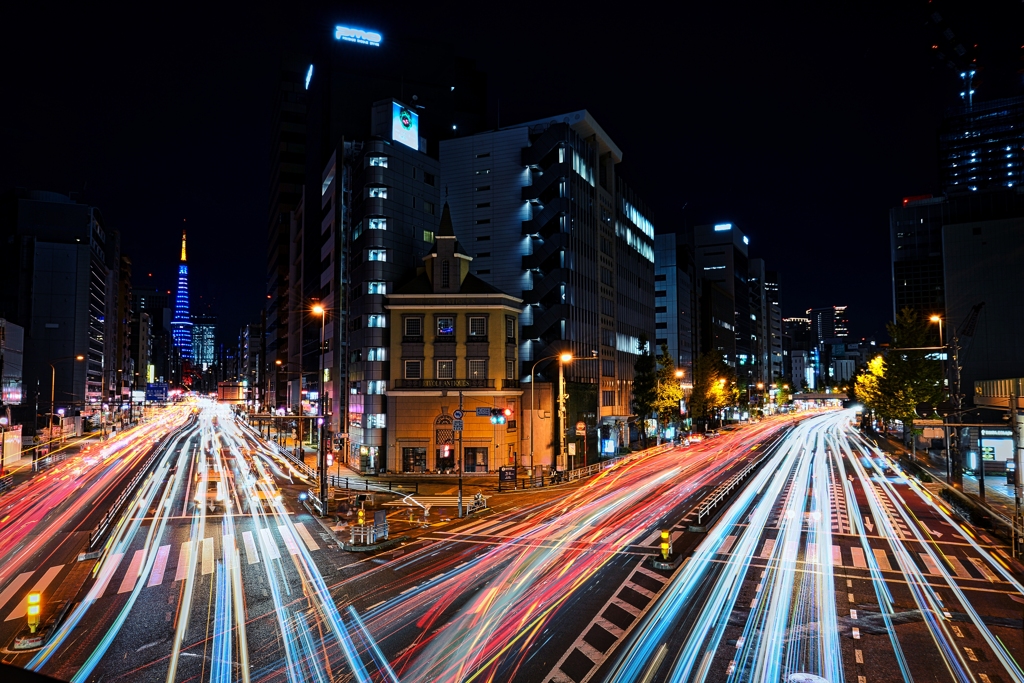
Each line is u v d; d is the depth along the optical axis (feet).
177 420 533.55
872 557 81.30
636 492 142.00
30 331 340.39
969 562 79.05
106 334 438.40
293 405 347.56
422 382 186.80
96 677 46.93
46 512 116.67
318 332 280.10
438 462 184.14
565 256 219.61
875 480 158.71
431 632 55.42
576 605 62.34
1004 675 46.98
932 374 208.85
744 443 287.89
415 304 189.67
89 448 258.37
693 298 436.35
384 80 307.58
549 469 174.70
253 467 191.83
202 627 57.06
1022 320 230.07
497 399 185.88
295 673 47.34
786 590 67.26
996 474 169.48
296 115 424.46
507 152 231.30
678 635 54.49
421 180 217.56
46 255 346.33
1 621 59.06
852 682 45.73
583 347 232.32
